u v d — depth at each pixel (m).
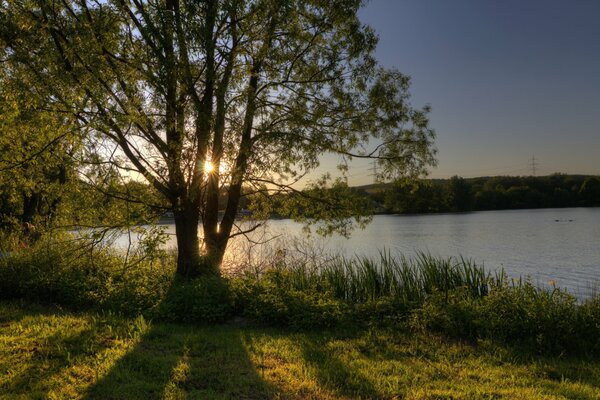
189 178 10.23
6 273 10.09
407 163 12.41
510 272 23.83
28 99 8.31
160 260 11.61
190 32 8.05
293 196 13.26
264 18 10.03
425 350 7.26
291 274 11.27
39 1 8.29
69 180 10.20
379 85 11.90
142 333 7.41
